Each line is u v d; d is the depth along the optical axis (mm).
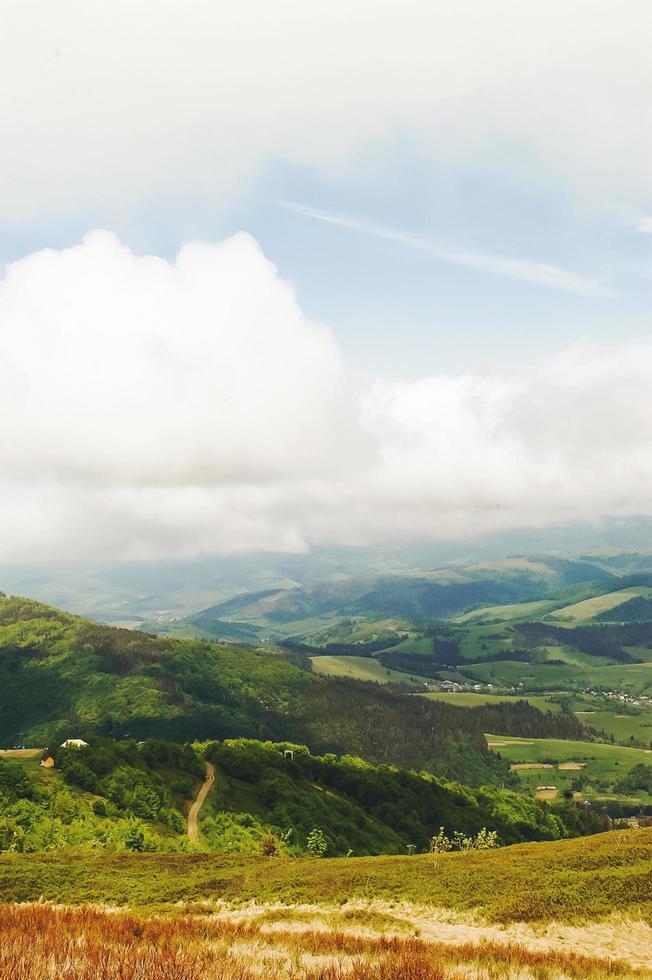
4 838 73000
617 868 40781
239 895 40656
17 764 100500
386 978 14641
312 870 49938
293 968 15172
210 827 101000
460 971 17469
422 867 47969
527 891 36938
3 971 11992
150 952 13664
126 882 46031
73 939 15695
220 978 12773
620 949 28375
